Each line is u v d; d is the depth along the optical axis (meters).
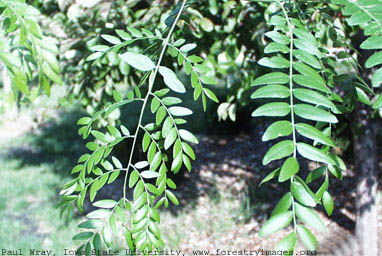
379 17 0.86
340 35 1.49
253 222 4.73
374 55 0.78
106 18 2.36
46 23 2.41
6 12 0.92
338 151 5.05
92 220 1.16
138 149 5.55
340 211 4.51
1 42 0.86
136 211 1.17
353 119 3.03
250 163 6.30
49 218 4.92
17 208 5.16
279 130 0.76
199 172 6.13
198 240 4.49
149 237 1.15
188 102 7.56
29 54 0.95
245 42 2.43
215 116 7.51
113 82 2.84
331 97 1.16
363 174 3.60
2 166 6.48
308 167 5.23
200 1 2.36
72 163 6.54
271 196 5.23
